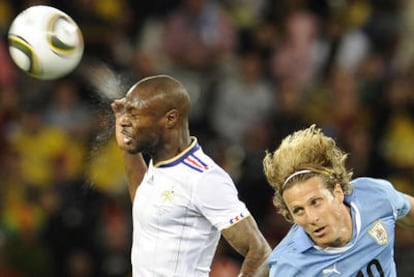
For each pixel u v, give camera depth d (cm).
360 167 3753
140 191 1720
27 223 3469
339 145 3756
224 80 4019
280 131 3691
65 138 3738
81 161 3503
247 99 3959
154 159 1716
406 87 4100
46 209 3475
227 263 3095
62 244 3416
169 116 1683
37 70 1817
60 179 3556
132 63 3969
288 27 4291
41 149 3716
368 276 1564
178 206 1670
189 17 4178
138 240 1716
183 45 4150
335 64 4241
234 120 3953
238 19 4466
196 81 4038
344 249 1548
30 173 3669
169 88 1689
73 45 1831
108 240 3378
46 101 3850
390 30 4388
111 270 3362
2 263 3369
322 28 4369
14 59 1834
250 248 1658
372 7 4475
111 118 1816
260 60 4153
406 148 3947
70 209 3450
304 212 1504
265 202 3375
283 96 3897
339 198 1531
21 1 4159
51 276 3403
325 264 1550
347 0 4516
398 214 1636
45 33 1805
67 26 1833
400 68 4322
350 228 1549
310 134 1541
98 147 1861
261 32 4269
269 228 3331
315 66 4247
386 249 1577
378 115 4019
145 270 1700
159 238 1686
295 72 4206
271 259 1584
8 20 4122
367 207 1584
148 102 1677
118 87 1820
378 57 4291
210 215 1664
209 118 3878
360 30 4372
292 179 1508
